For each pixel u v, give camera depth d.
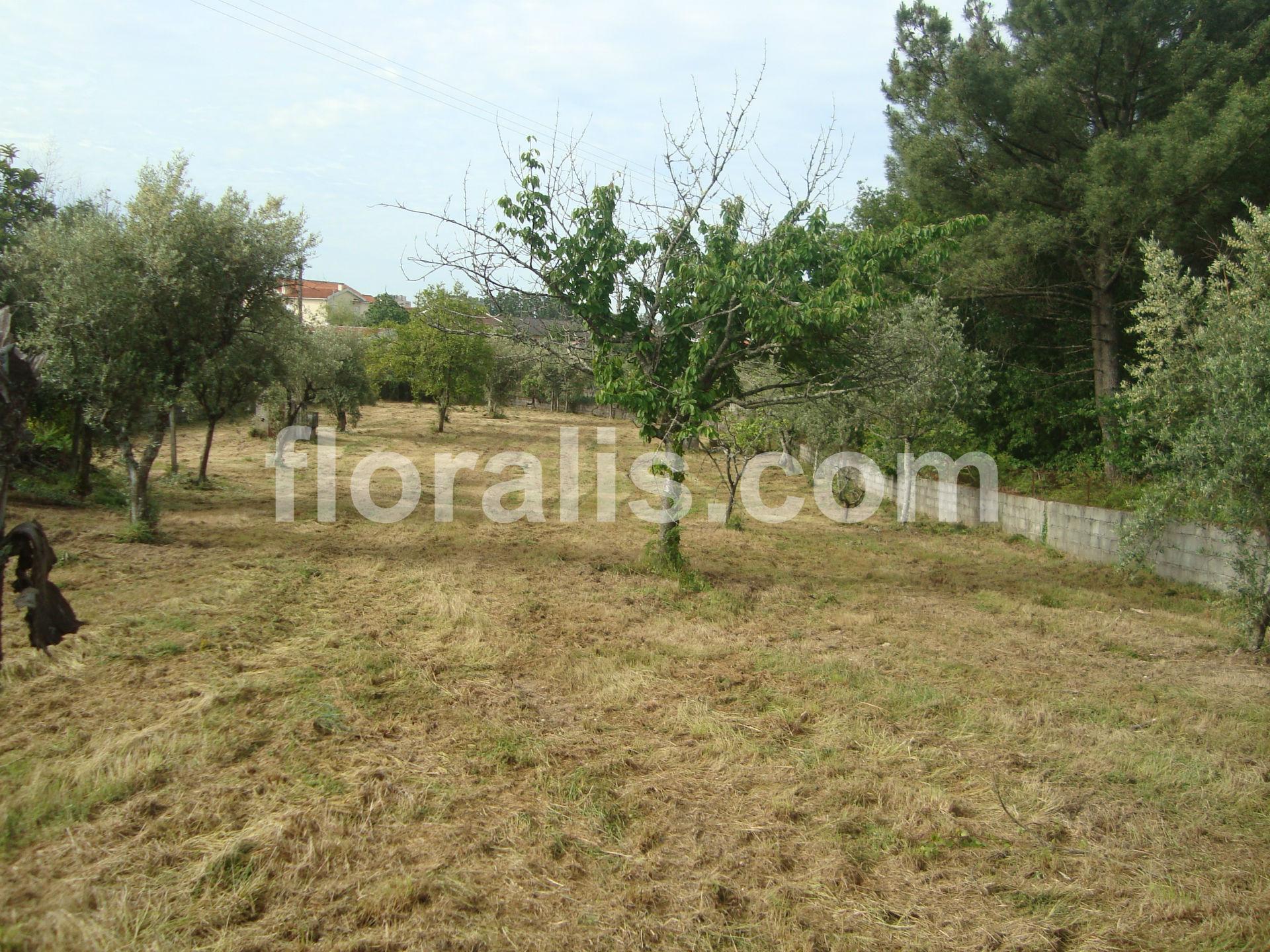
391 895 3.61
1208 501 8.55
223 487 17.12
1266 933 3.66
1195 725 6.14
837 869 4.04
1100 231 15.90
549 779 4.84
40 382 4.55
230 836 4.05
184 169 10.95
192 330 10.95
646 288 10.11
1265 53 16.83
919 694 6.52
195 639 6.90
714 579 10.83
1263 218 10.30
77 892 3.50
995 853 4.27
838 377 10.50
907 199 23.11
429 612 8.39
